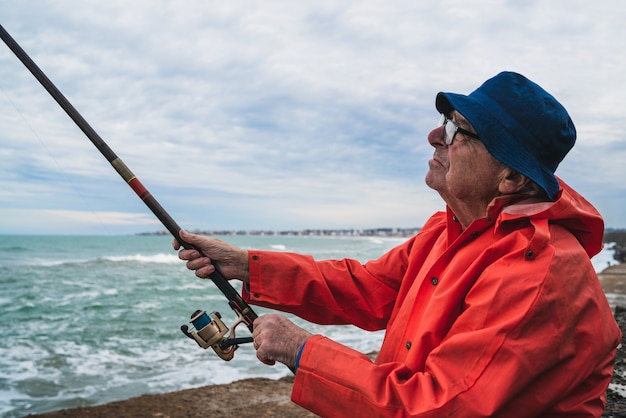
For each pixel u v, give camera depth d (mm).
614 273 16266
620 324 5422
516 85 1433
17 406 5398
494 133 1396
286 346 1432
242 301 1895
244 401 4902
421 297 1516
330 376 1341
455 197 1507
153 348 8211
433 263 1524
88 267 26109
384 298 1879
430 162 1566
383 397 1264
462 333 1259
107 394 5809
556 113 1410
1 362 7293
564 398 1277
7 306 12930
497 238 1393
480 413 1171
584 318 1266
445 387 1207
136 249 58312
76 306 13039
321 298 1881
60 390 5965
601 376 1333
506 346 1191
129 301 14000
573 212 1368
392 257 1908
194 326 1803
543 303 1206
